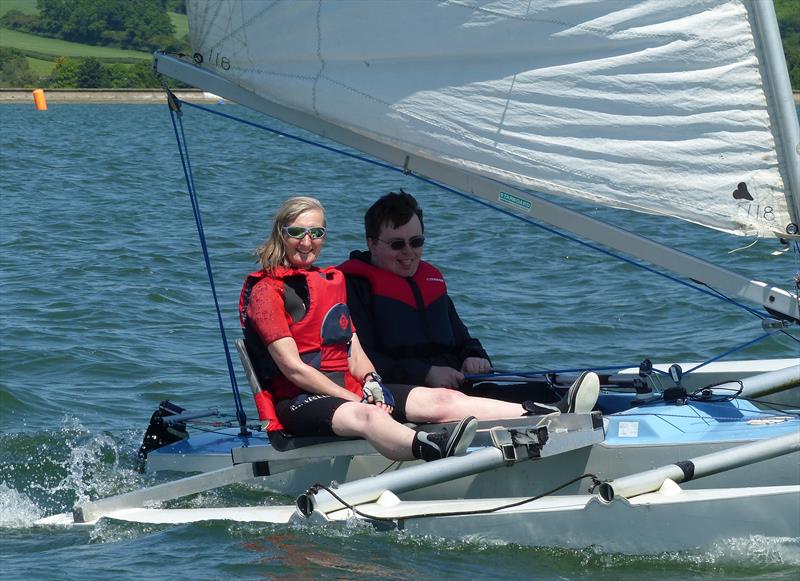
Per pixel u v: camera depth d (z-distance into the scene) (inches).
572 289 1349.7
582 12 593.6
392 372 684.7
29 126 5438.0
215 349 1082.7
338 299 656.4
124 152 3764.8
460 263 1537.9
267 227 1897.1
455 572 564.4
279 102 647.8
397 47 618.2
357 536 604.4
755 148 592.4
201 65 655.8
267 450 657.0
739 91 588.7
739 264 1582.2
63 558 587.8
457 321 731.4
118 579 554.3
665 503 575.8
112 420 868.6
